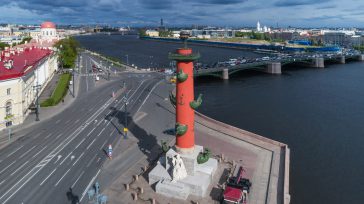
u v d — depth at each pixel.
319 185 64.62
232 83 181.00
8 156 66.38
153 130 83.62
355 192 62.19
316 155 79.19
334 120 110.19
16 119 87.25
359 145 85.94
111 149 65.88
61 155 67.00
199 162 54.62
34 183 55.25
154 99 120.69
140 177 56.91
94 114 98.50
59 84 140.50
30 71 101.00
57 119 92.75
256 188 53.19
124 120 92.38
